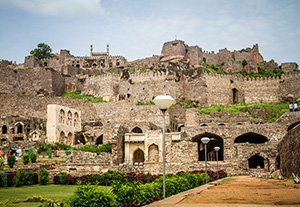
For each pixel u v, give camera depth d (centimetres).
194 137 6147
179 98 10194
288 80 10419
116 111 9269
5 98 9606
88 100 10538
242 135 6078
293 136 3756
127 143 6216
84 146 6575
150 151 6072
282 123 6056
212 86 10250
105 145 6525
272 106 9575
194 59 13075
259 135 6006
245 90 10762
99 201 1997
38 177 4069
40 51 16162
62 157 5572
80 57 15038
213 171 4491
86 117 9375
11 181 3762
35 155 4781
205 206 1789
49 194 3194
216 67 13250
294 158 3694
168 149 5784
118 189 2236
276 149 5056
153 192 2503
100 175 4216
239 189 2528
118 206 2091
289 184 2752
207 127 6131
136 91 10619
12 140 7031
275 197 1977
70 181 4112
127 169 4600
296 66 14225
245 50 15175
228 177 4453
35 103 9519
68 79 11775
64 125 7150
